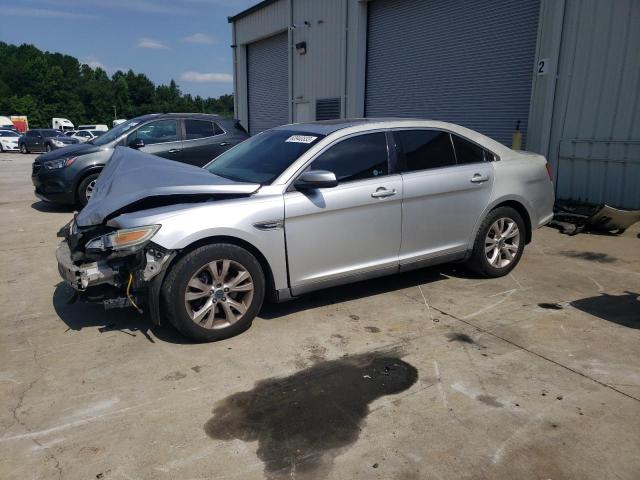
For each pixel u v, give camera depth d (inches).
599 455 101.5
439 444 105.7
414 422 113.1
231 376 133.3
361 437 108.3
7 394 126.2
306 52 631.8
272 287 159.3
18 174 668.1
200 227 143.9
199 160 379.2
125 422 114.3
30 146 1261.1
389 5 502.9
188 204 151.5
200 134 384.2
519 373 132.9
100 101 4320.9
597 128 319.0
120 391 126.7
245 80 820.0
